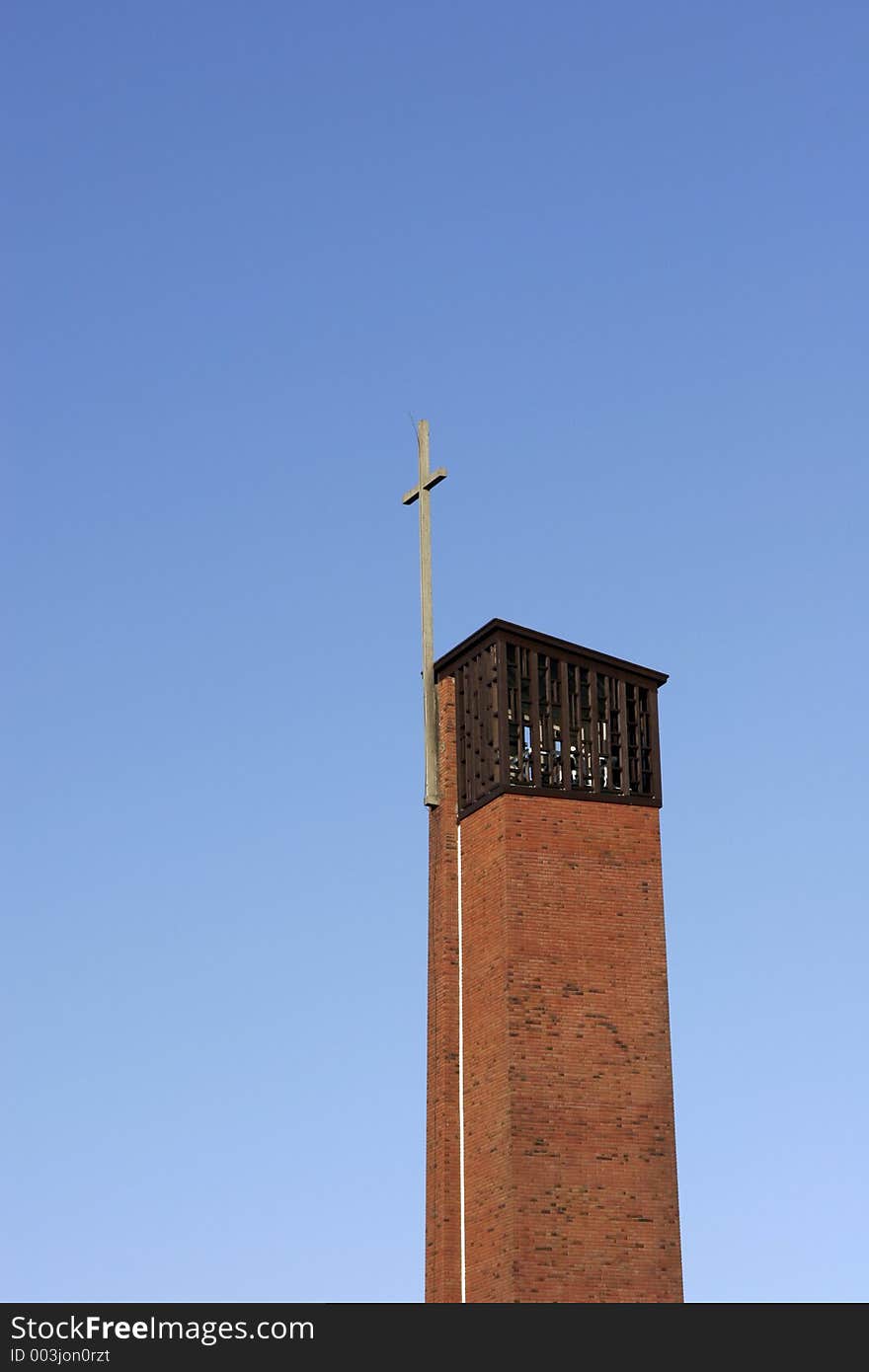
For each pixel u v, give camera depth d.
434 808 63.41
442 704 64.19
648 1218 57.56
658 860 61.56
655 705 63.66
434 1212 59.03
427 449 66.88
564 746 61.75
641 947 60.34
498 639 62.47
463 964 60.97
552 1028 58.69
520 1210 56.53
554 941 59.59
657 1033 59.56
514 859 60.06
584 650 63.25
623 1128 58.25
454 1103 59.75
